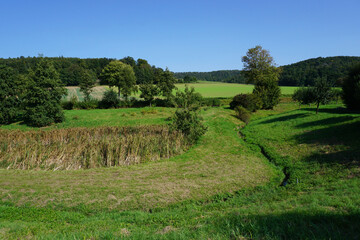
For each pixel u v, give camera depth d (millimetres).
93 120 35656
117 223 8289
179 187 12164
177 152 19125
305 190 10625
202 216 8414
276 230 5879
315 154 15633
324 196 8750
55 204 10539
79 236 6520
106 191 11672
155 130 23391
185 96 23047
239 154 18234
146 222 8383
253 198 10492
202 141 22719
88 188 12062
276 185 12438
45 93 32938
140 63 140875
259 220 6625
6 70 34281
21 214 9609
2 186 12484
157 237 6273
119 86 70062
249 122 35406
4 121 34094
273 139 21547
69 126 33094
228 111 41062
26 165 16422
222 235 5941
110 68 72250
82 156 16625
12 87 34812
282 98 60781
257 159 16891
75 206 10398
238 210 8414
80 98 68438
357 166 12117
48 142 21422
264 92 45688
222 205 10008
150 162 16891
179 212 9406
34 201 10844
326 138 18594
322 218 6453
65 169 15953
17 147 17344
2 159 16922
